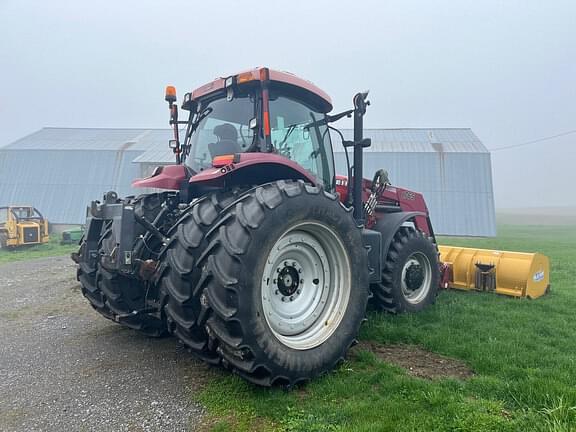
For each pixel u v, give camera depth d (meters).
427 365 3.49
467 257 6.46
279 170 3.51
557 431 2.32
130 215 3.36
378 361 3.47
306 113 4.07
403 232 5.18
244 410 2.75
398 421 2.54
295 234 3.25
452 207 21.73
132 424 2.64
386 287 4.90
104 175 23.77
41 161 24.72
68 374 3.43
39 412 2.81
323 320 3.35
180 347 4.02
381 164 23.42
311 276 3.41
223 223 2.88
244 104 3.73
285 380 2.94
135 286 3.93
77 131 31.02
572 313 5.10
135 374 3.39
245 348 2.75
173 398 2.96
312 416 2.60
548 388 2.84
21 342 4.29
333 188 4.36
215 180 3.33
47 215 22.41
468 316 4.86
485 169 22.84
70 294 6.86
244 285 2.74
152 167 22.73
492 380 3.06
